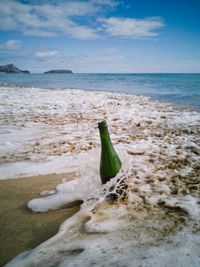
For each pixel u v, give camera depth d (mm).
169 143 4602
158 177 2838
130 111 9359
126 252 1289
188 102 12680
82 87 27422
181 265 1042
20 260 1415
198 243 1305
